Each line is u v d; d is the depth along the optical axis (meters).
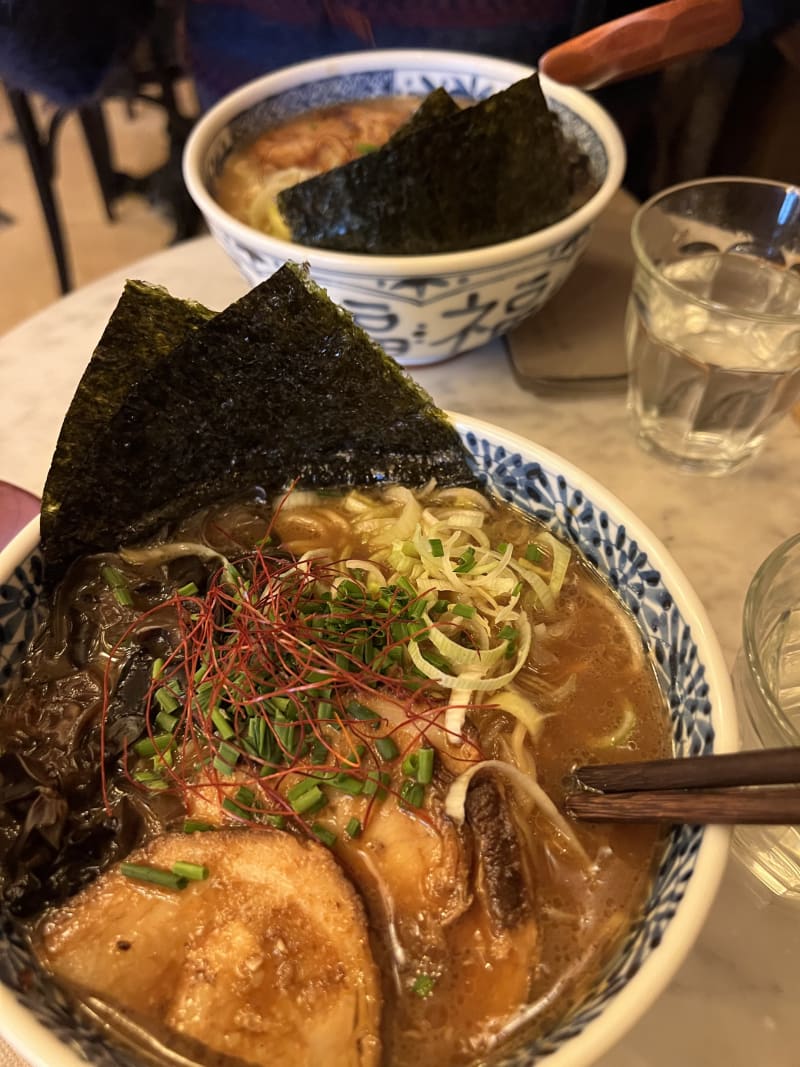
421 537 0.31
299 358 0.30
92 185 1.12
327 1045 0.21
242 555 0.31
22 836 0.24
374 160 0.35
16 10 0.59
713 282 0.42
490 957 0.23
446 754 0.26
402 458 0.33
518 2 0.54
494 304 0.38
